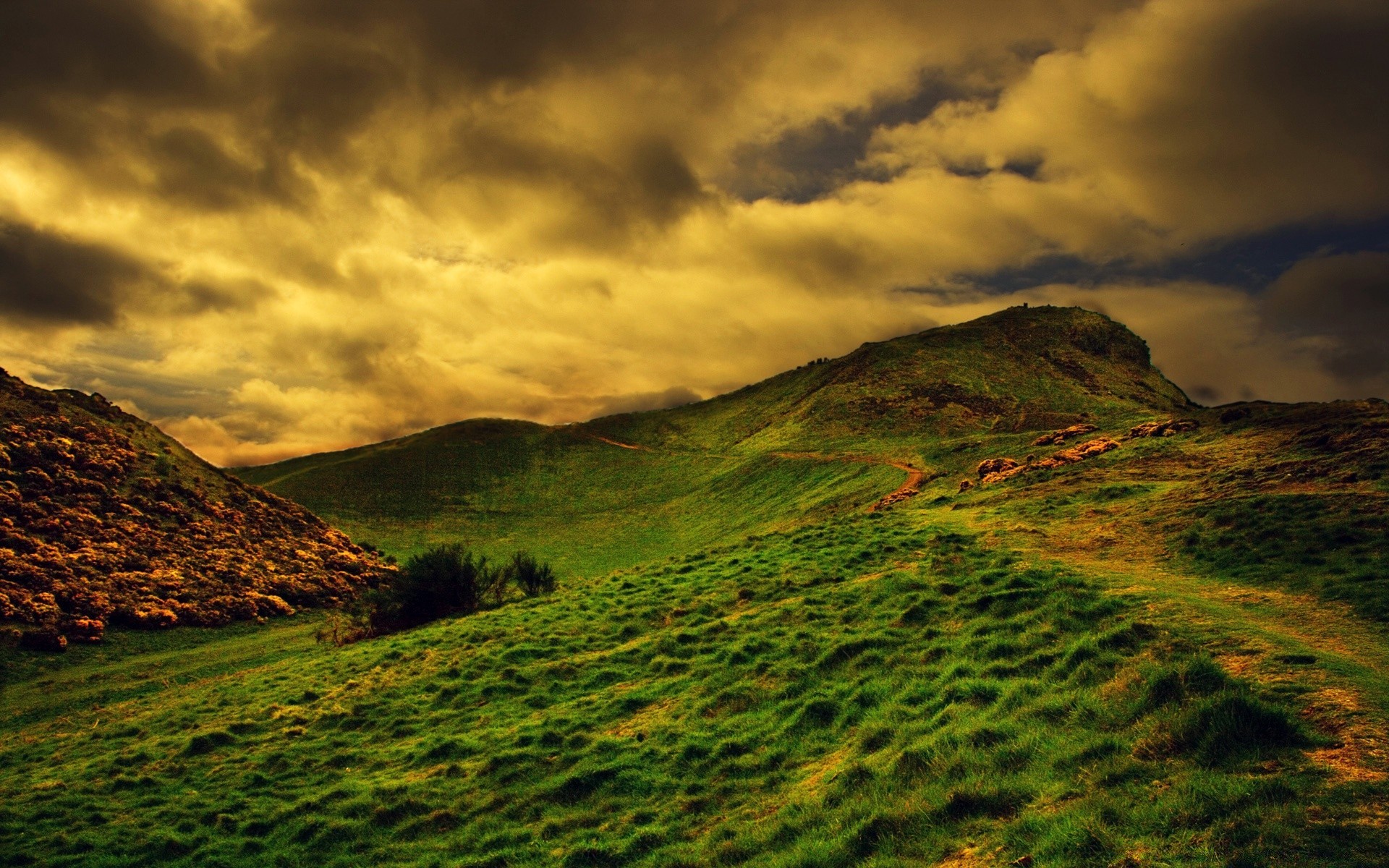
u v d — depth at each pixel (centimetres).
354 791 1783
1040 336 17412
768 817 1233
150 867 1616
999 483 4306
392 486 15575
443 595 4431
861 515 4191
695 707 1823
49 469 6619
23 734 3250
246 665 4244
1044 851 852
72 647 4716
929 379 14912
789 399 17688
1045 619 1762
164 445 8294
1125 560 2316
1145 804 885
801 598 2517
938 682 1570
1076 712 1190
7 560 5222
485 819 1527
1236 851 756
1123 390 14938
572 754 1722
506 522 13462
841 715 1573
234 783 1992
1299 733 964
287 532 7644
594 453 17788
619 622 2777
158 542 6359
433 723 2173
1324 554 1927
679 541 10006
